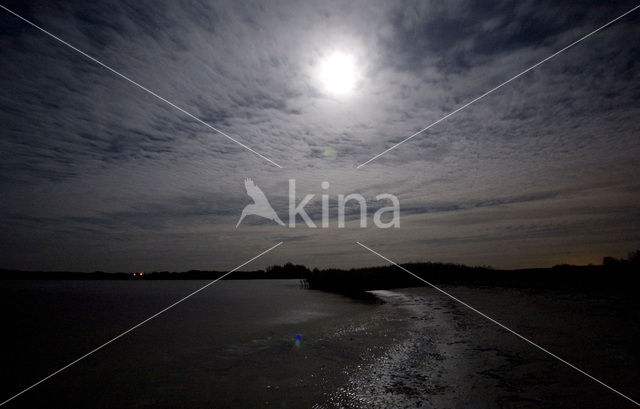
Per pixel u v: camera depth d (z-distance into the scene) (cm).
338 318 1483
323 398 633
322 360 869
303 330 1249
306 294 2792
